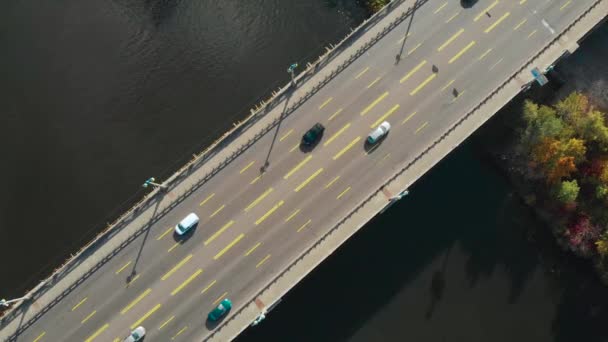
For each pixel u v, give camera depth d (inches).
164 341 3649.1
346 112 3895.2
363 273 4116.6
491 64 3934.5
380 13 3983.8
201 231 3764.8
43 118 4237.2
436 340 4060.0
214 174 3828.7
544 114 3843.5
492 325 4106.8
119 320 3671.3
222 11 4461.1
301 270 3666.3
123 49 4375.0
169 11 4458.7
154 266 3727.9
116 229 3745.1
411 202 4215.1
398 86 3919.8
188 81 4313.5
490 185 4249.5
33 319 3644.2
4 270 3981.3
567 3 4003.4
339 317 4052.7
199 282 3713.1
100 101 4271.7
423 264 4148.6
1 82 4296.3
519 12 4001.0
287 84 4055.1
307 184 3816.4
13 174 4133.9
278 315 4030.5
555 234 4158.5
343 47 3964.1
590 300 4165.8
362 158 3838.6
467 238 4195.4
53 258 4008.4
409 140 3853.3
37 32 4411.9
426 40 3973.9
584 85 4190.5
